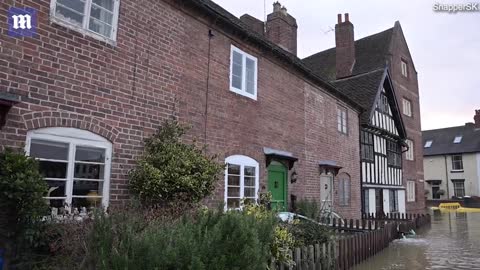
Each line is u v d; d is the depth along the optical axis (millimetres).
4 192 4766
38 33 5707
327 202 13383
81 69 6230
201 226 4547
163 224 4652
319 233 8234
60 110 5891
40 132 5645
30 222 5180
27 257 5207
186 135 8141
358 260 9500
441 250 11828
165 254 3783
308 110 13289
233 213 5012
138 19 7340
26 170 4906
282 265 6199
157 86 7590
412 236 15320
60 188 5879
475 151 41094
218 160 8938
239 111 9844
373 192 19562
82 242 4680
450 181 42844
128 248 3932
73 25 6191
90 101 6320
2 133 5219
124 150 6824
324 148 14211
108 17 6836
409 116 27156
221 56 9422
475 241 13953
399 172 23547
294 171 12055
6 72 5309
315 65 26688
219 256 4148
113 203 6547
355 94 20281
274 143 11180
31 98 5551
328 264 7734
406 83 26984
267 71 11195
